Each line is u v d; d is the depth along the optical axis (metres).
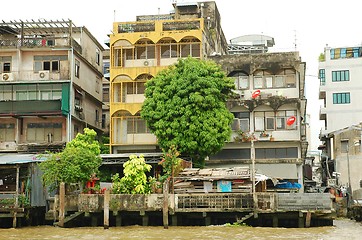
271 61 41.91
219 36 51.09
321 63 53.88
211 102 35.38
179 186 32.06
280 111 41.81
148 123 36.97
